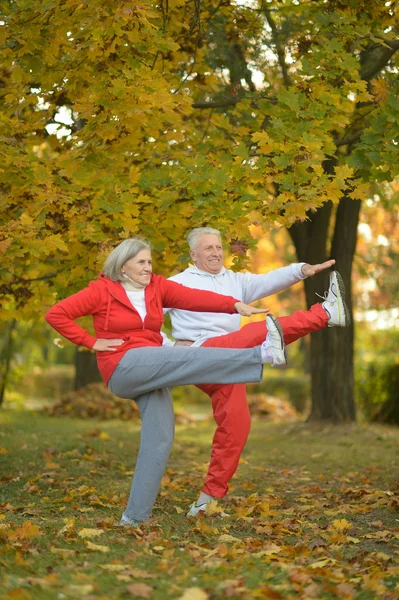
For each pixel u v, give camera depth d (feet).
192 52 25.94
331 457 30.58
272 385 68.03
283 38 27.17
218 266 18.12
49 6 20.08
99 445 31.14
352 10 24.13
